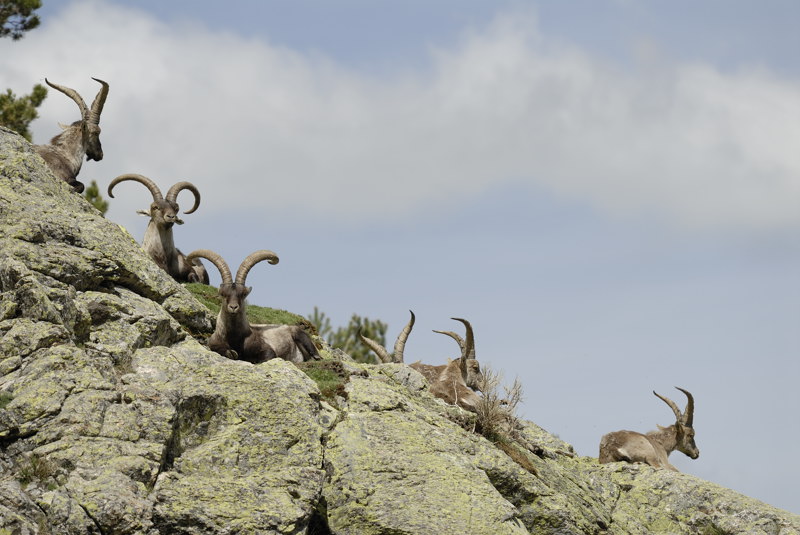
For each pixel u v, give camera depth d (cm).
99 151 8962
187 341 6531
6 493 4631
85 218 6862
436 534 5462
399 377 7294
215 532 4928
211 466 5344
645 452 8631
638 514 7531
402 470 5753
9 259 5903
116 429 5169
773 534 7375
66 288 6062
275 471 5406
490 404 7069
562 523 6366
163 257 8744
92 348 5778
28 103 12225
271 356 7038
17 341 5484
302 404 5791
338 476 5638
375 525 5472
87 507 4712
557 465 7325
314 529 5528
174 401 5512
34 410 5100
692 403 9312
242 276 7025
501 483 6288
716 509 7556
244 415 5634
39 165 7431
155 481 5059
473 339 8362
